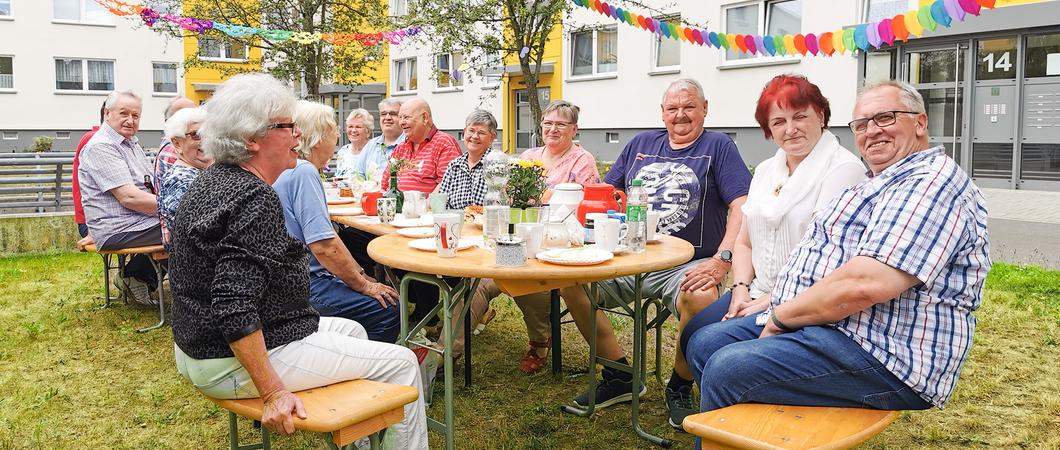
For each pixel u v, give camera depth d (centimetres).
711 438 204
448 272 258
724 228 375
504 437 323
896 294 209
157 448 320
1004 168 1197
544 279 261
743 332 262
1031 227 885
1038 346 425
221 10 1547
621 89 1655
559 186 322
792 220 282
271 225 217
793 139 284
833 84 1309
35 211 826
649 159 389
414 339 348
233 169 223
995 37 1173
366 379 243
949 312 215
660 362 387
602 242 286
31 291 612
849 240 231
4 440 325
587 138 1758
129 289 559
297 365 228
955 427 323
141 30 2403
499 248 260
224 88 224
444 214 280
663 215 368
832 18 1288
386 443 247
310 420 210
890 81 239
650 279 358
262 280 215
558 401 366
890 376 214
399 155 565
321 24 1588
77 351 454
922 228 208
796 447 191
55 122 2333
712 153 369
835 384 216
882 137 234
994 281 584
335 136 386
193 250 216
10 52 2252
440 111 2200
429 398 355
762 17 1396
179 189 395
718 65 1458
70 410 360
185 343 224
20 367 423
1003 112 1184
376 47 1638
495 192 345
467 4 1294
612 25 1664
